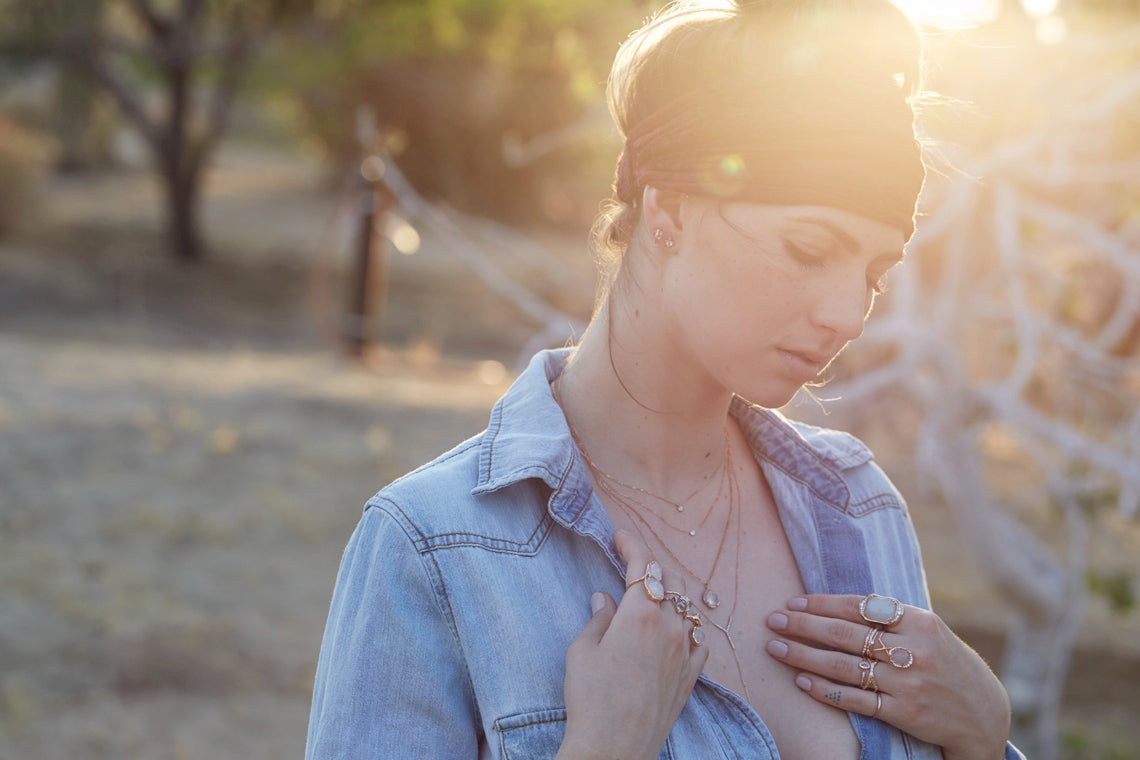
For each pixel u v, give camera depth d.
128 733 4.45
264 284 16.48
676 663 1.00
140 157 27.97
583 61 4.11
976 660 1.14
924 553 7.23
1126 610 4.58
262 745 4.50
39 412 7.72
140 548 5.93
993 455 7.49
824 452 1.28
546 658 1.02
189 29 16.22
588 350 1.16
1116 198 4.11
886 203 0.96
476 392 10.22
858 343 4.02
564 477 1.07
